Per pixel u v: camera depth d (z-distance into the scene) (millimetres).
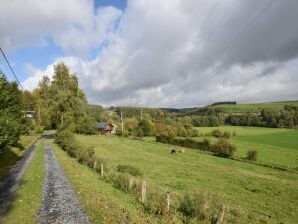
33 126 115562
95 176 32219
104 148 75938
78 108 97688
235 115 182125
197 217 18188
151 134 129625
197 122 177000
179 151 78625
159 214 18797
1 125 29188
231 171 51938
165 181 38438
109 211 18266
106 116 175000
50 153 53969
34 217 17281
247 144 103062
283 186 41125
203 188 35844
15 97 58281
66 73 98312
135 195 23250
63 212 18219
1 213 17891
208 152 79250
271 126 160250
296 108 180750
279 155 79375
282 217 26516
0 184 26531
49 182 27312
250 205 29625
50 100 94812
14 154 47188
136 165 51500
